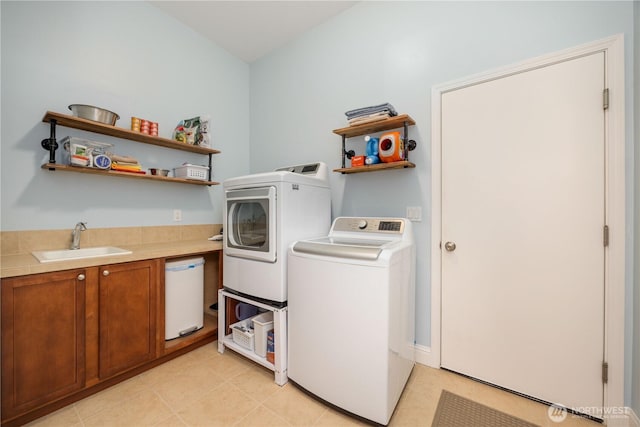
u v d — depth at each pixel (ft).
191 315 6.98
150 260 5.88
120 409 4.82
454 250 5.96
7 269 4.09
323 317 4.86
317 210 6.79
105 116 6.03
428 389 5.40
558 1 4.90
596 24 4.60
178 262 6.73
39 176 5.70
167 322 6.51
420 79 6.39
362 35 7.38
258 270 6.04
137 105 7.27
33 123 5.63
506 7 5.38
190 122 8.09
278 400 5.10
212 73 9.16
